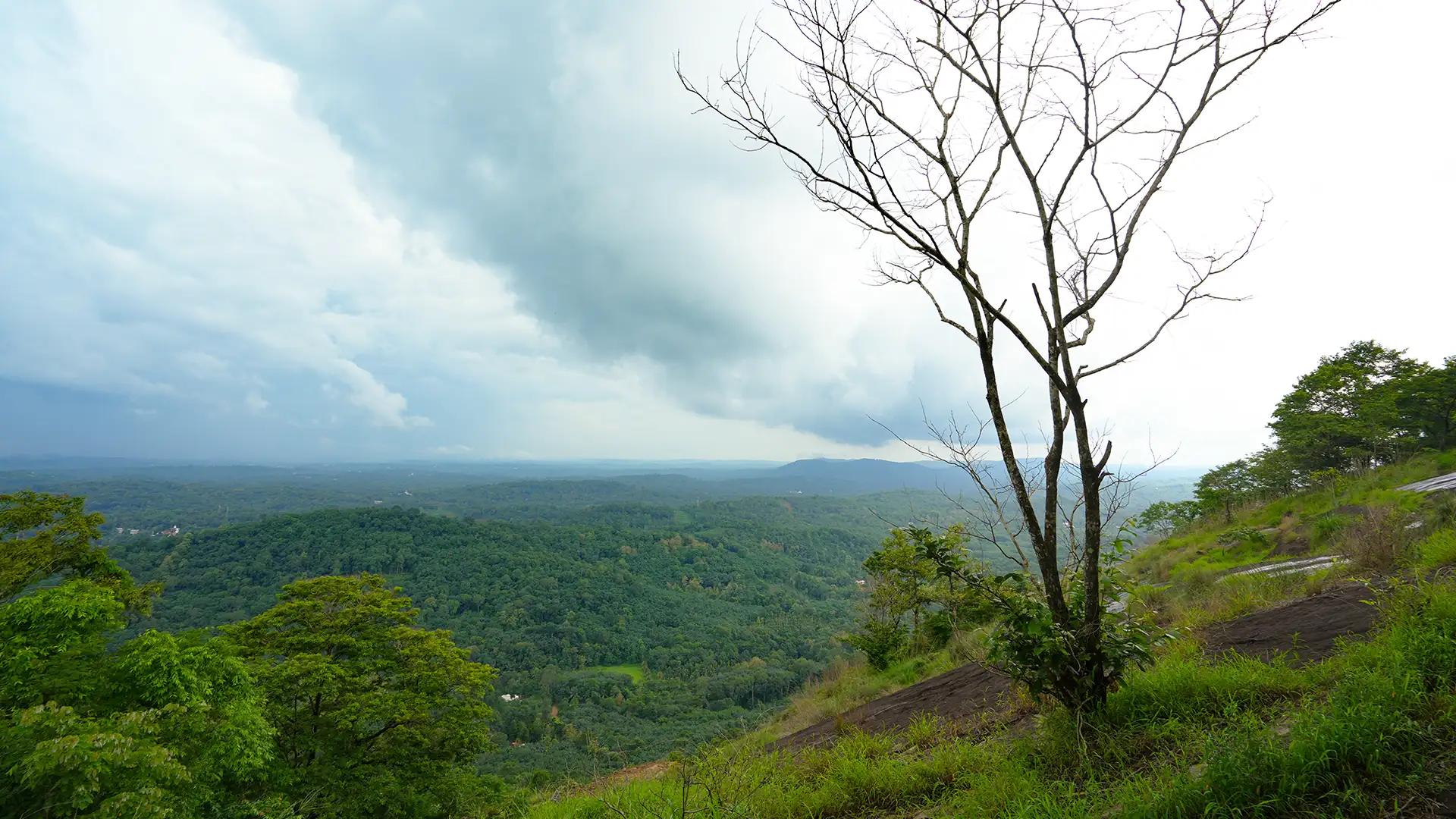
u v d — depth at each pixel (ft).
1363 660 11.76
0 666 23.30
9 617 24.97
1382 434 73.92
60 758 17.56
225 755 24.99
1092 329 13.38
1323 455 77.41
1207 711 12.17
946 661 37.70
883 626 52.06
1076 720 12.48
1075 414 12.90
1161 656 17.01
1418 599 13.82
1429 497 35.81
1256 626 18.70
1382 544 23.36
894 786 14.40
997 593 13.80
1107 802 9.80
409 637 55.57
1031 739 13.69
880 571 51.90
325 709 49.26
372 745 50.24
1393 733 8.48
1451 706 8.80
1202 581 38.17
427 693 53.16
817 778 16.34
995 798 11.37
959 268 13.12
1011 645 13.20
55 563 43.98
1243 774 8.48
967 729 17.81
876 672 48.67
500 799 50.03
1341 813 7.49
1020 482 13.15
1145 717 12.55
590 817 19.69
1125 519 14.28
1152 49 12.07
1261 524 55.88
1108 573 14.16
